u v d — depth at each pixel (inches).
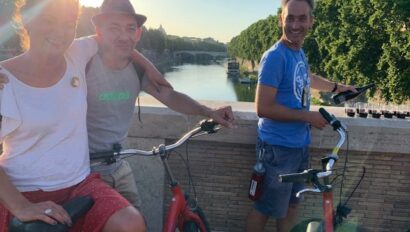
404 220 67.8
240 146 67.4
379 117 65.9
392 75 538.6
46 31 38.0
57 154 39.4
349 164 66.2
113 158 44.1
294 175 39.1
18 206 34.4
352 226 47.3
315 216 68.1
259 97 53.6
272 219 69.4
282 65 53.2
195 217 49.3
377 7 554.6
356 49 594.9
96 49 46.3
